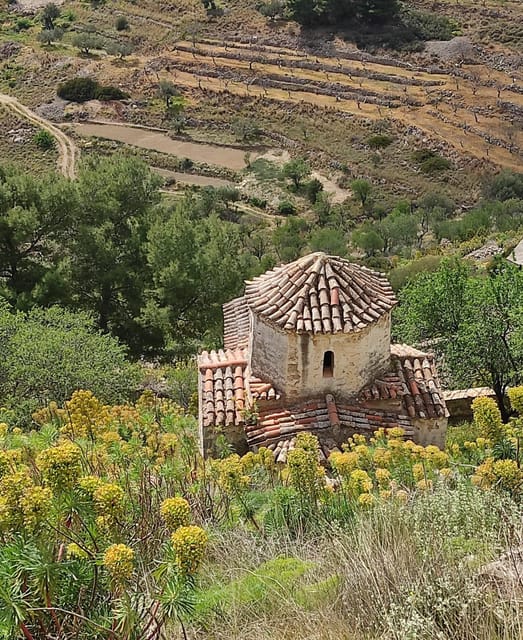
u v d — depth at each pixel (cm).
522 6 11012
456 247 5022
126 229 3212
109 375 2084
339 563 721
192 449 1155
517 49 10019
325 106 9344
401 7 11206
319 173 8350
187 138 9081
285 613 662
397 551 688
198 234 3145
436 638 570
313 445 886
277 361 1459
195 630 647
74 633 579
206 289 3062
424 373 1558
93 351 2173
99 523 570
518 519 712
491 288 2134
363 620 630
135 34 11700
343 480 951
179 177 8331
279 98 9625
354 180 7969
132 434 1195
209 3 12094
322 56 10469
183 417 1549
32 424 1723
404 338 2325
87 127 9331
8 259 2944
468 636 568
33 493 543
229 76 10244
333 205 7669
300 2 11056
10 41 11506
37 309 2408
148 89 10069
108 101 9788
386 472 880
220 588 714
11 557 539
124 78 10325
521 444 861
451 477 893
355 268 1534
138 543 691
